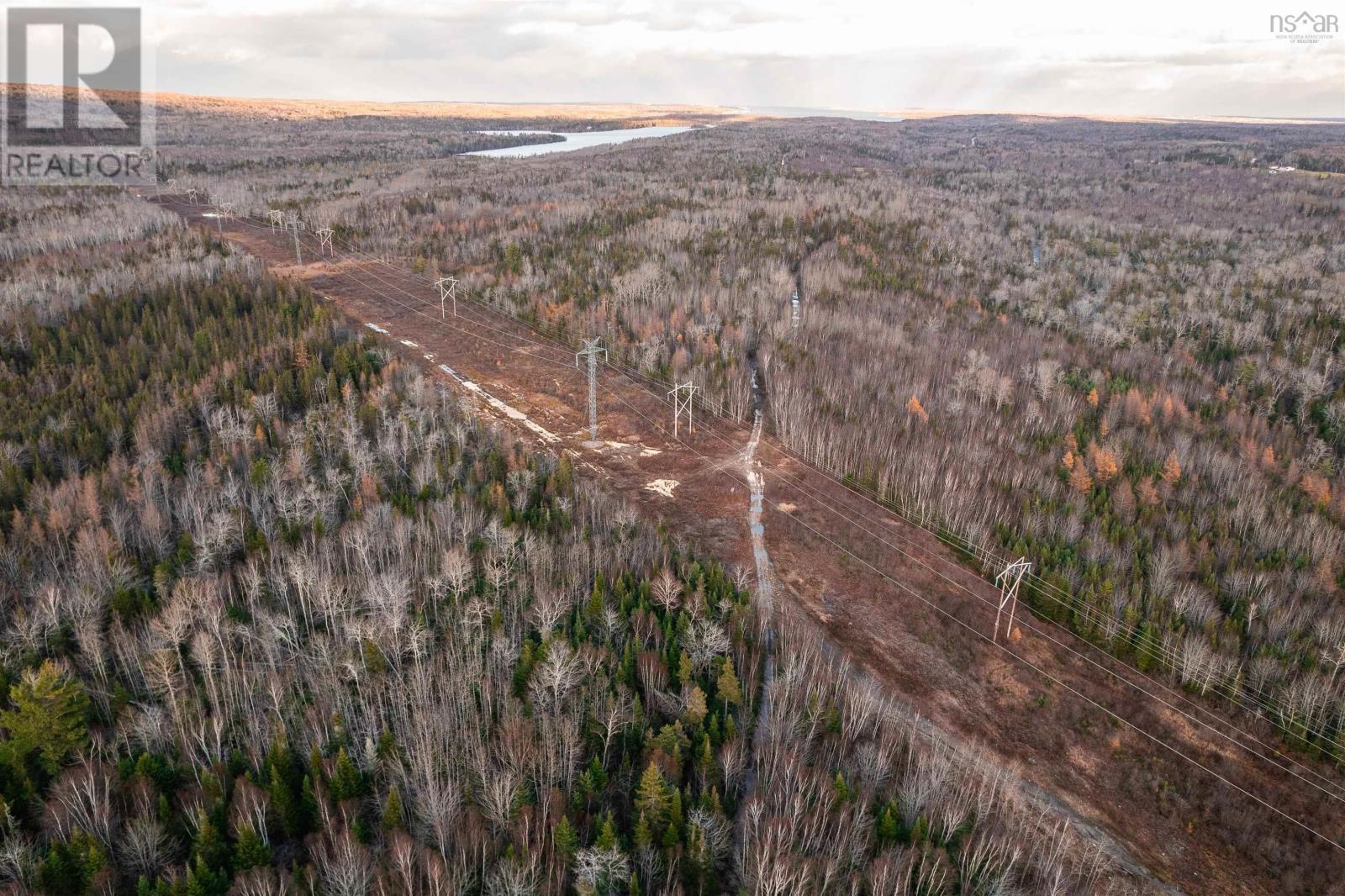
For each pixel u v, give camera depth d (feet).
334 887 145.28
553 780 174.40
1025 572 235.40
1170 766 202.59
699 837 156.76
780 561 262.67
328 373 327.88
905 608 246.27
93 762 171.22
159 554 234.58
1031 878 167.94
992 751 202.80
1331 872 180.04
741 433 340.39
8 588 212.64
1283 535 266.77
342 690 191.72
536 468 282.56
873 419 328.29
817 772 174.81
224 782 170.71
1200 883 177.27
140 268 423.64
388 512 243.19
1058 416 339.57
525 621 217.97
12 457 260.42
